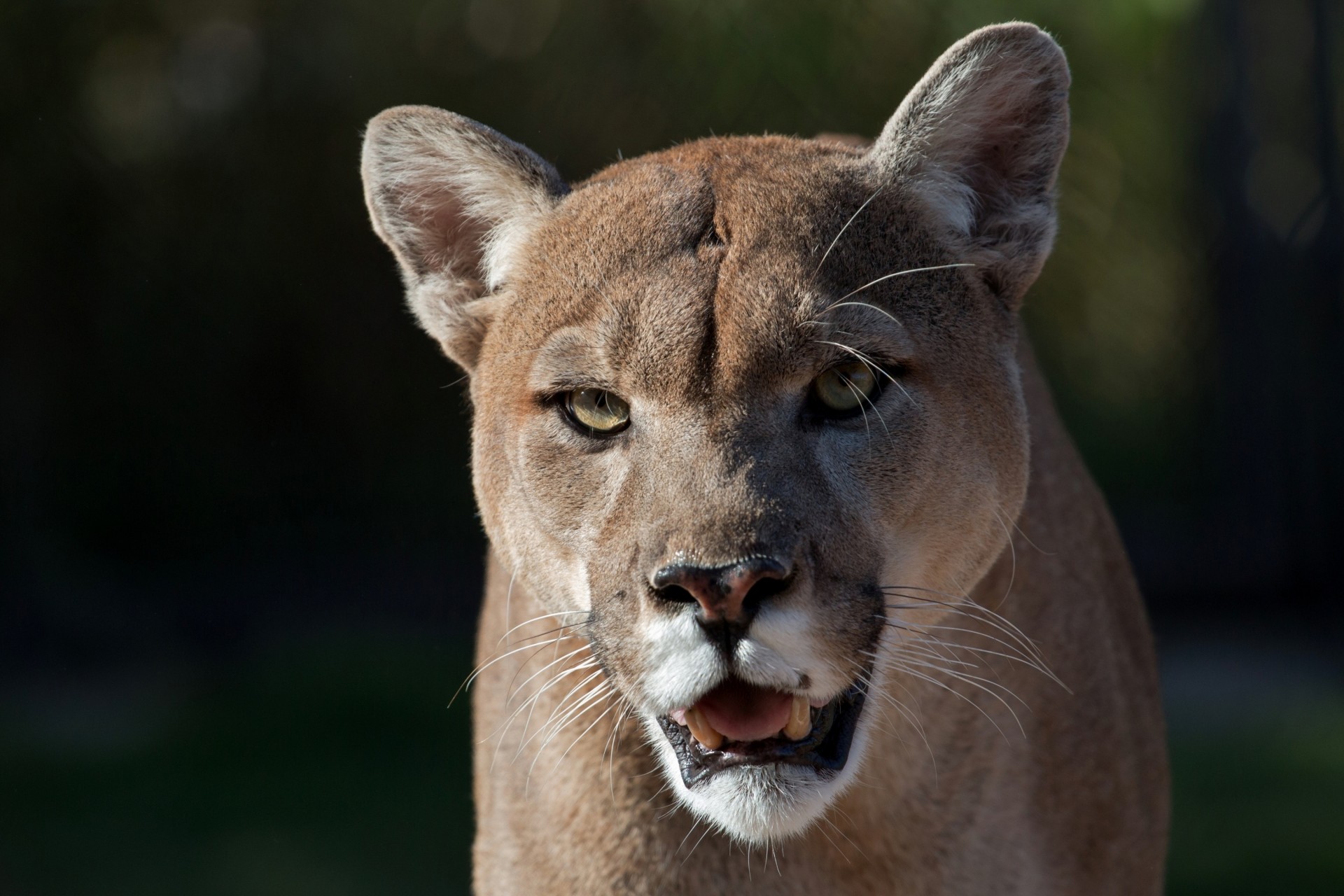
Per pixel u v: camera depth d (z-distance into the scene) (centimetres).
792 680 485
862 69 1341
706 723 505
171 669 1420
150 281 1511
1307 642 1451
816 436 514
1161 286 1528
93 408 1512
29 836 1096
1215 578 1510
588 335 522
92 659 1431
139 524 1524
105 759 1237
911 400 525
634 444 518
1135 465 1545
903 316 532
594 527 530
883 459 518
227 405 1532
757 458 493
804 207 535
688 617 482
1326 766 1181
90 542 1515
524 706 597
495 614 654
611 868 564
